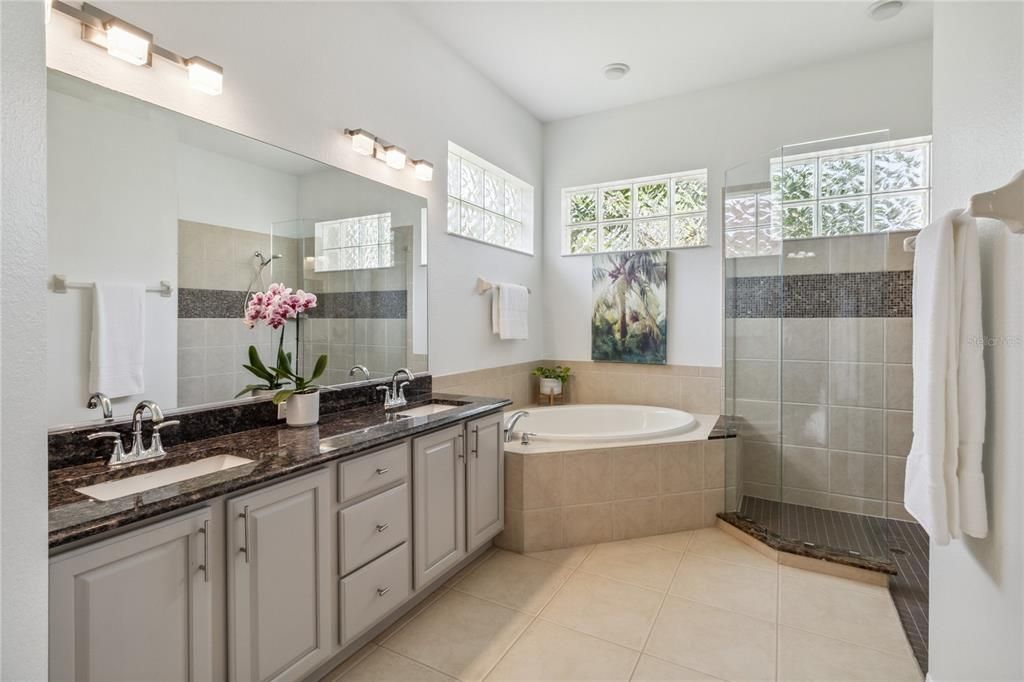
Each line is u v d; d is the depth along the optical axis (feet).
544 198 14.43
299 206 7.32
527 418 12.17
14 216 1.63
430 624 6.77
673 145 12.66
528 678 5.71
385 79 8.86
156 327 5.60
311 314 7.52
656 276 12.77
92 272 5.04
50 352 4.76
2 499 1.57
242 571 4.52
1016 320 3.50
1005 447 3.66
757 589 7.61
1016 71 3.39
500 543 9.20
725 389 10.54
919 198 9.84
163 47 5.65
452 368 10.69
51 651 3.31
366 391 8.46
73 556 3.39
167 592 3.99
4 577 1.57
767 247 9.89
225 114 6.32
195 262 6.00
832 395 9.16
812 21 9.48
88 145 5.00
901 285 9.80
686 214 12.67
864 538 8.57
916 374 4.58
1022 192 3.03
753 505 10.16
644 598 7.39
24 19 1.68
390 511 6.34
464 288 11.09
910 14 9.26
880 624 6.68
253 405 6.59
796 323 9.37
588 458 9.27
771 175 9.66
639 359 13.05
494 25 9.72
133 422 5.16
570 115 13.87
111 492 4.58
